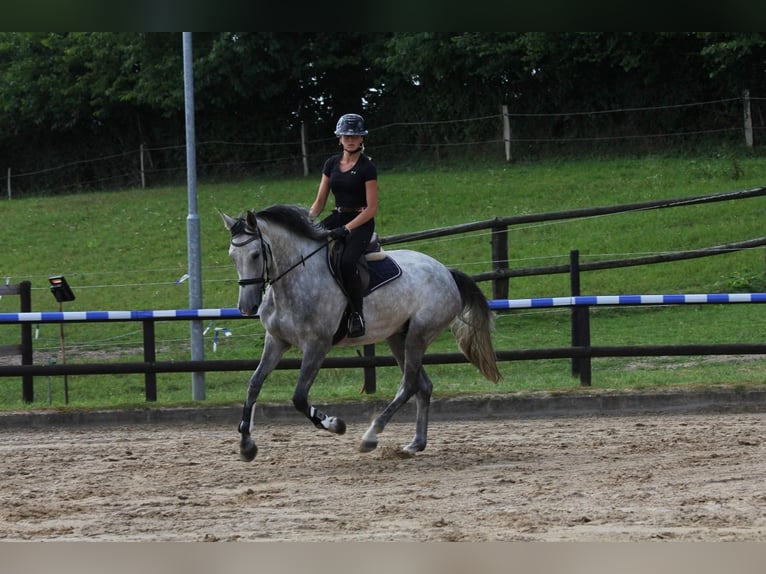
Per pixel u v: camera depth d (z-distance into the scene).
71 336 18.23
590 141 29.75
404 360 9.56
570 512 6.65
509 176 27.47
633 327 16.81
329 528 6.39
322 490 7.66
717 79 28.98
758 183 23.58
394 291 9.08
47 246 24.39
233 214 25.81
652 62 28.95
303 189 28.38
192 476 8.30
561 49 28.94
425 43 30.36
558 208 23.70
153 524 6.60
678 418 11.00
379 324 9.02
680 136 28.95
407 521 6.54
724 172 24.78
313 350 8.59
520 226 22.48
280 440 10.11
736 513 6.52
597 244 20.75
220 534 6.27
